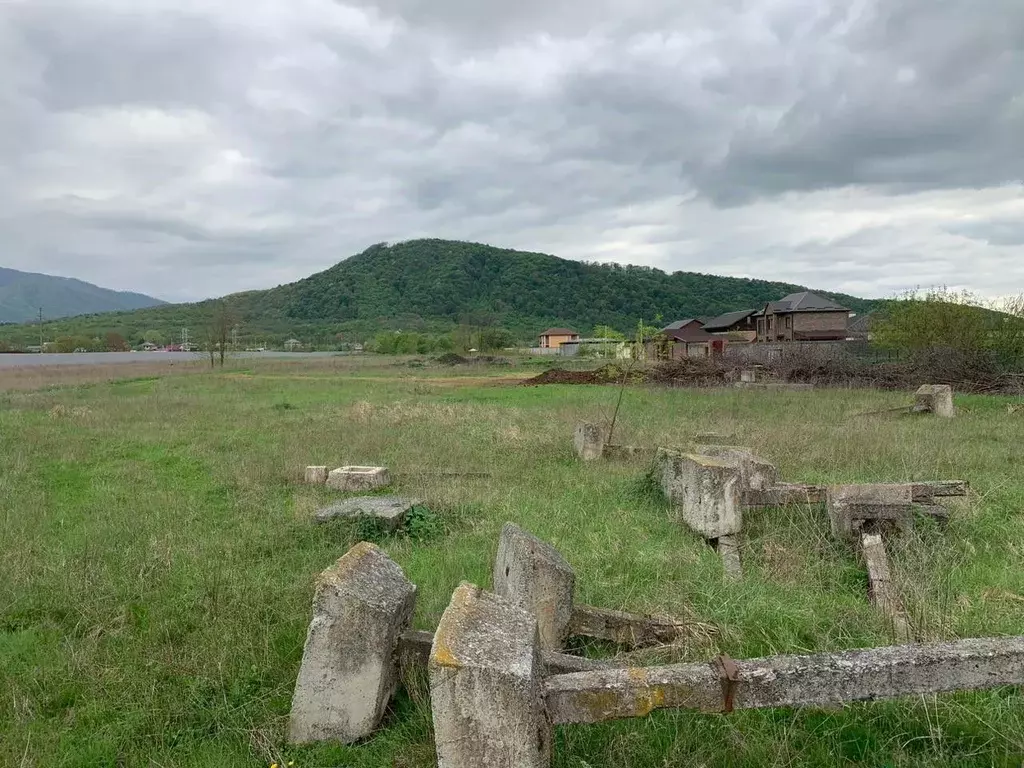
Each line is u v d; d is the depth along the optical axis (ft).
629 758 9.73
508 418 48.80
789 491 20.27
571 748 9.89
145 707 11.89
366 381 96.78
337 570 11.20
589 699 8.79
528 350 233.76
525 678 8.31
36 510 24.75
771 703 8.91
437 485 27.99
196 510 24.99
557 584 13.50
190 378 103.40
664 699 8.84
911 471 27.27
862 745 10.07
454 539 21.04
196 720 11.68
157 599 16.55
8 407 60.49
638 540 20.27
